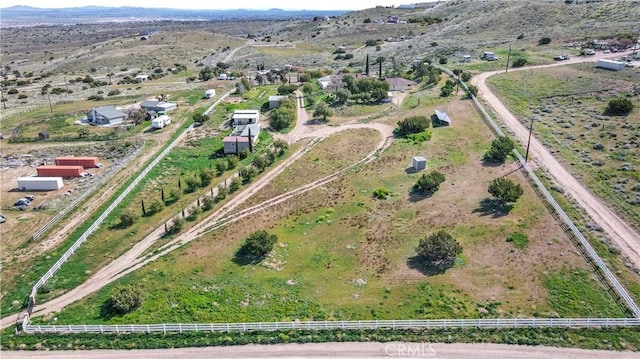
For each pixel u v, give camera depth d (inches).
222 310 1740.9
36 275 2047.2
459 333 1557.6
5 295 1926.7
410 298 1744.6
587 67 4596.5
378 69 6117.1
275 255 2110.0
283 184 2923.2
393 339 1550.2
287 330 1614.2
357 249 2111.2
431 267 1918.1
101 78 7372.1
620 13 6825.8
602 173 2576.3
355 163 3132.4
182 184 3009.4
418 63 5698.8
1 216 2564.0
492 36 7209.6
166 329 1641.2
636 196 2306.8
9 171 3275.1
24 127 4330.7
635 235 2023.9
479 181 2623.0
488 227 2144.4
